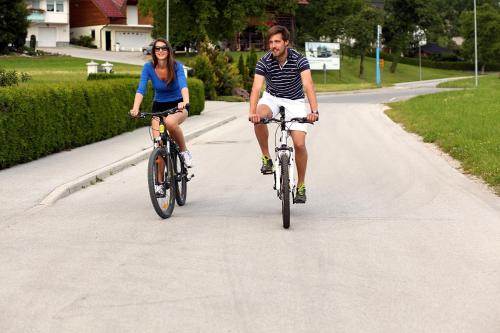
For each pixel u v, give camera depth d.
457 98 76.69
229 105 76.62
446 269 14.60
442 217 19.86
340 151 36.03
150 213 20.73
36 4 196.38
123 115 43.22
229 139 42.91
